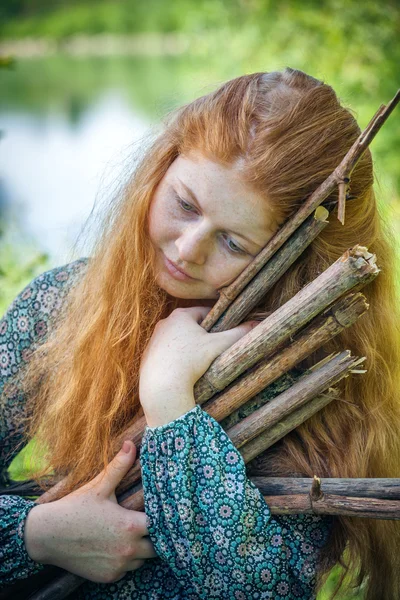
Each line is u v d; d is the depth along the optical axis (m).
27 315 1.27
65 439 1.23
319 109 1.14
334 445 1.20
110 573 1.16
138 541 1.16
